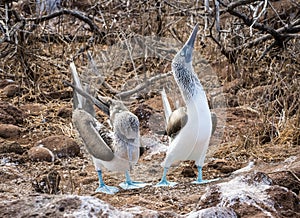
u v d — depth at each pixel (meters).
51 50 14.22
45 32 14.54
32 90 12.66
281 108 11.13
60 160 8.99
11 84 13.04
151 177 7.98
